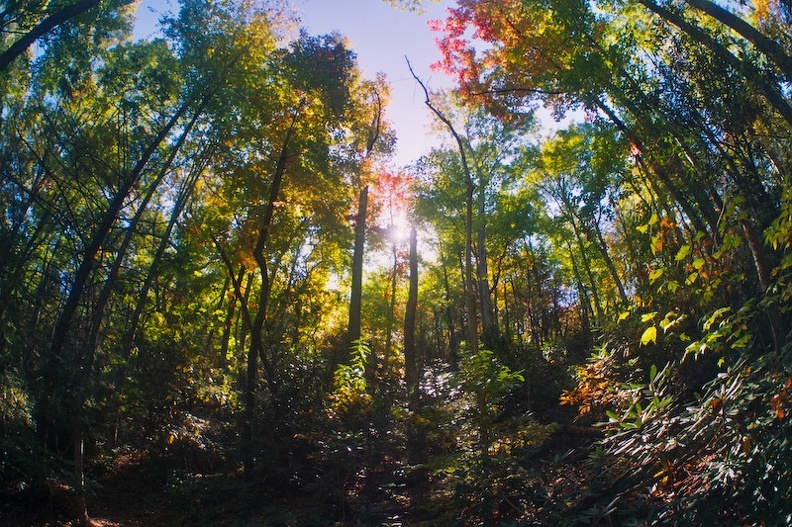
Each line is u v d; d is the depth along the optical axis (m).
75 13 8.91
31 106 11.30
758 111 7.72
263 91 12.44
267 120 12.53
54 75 11.91
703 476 5.00
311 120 12.77
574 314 27.22
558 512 6.14
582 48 10.10
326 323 25.48
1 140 10.03
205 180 15.12
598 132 16.17
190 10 12.46
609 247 21.67
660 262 5.50
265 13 13.24
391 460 10.58
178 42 12.54
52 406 8.87
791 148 7.37
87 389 9.24
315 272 24.55
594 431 8.98
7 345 8.45
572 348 14.43
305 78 12.34
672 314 5.07
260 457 11.05
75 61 11.96
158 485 11.29
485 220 25.03
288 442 10.90
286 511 9.70
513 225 25.75
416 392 11.01
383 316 32.59
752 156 7.99
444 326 44.94
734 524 4.55
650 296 5.60
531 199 26.83
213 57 12.48
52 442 10.44
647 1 8.30
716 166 7.84
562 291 27.66
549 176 26.58
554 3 9.98
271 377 12.12
